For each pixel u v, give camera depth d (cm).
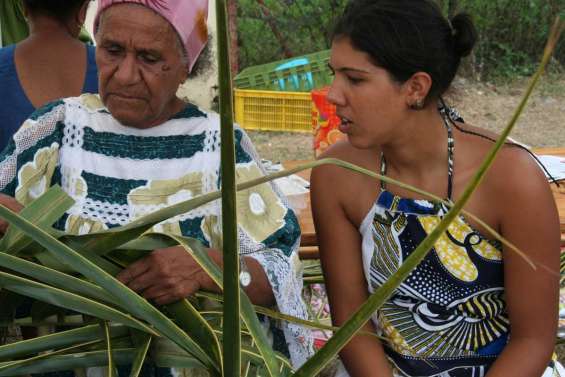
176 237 108
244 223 138
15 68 174
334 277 157
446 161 143
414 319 150
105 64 129
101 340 109
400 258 147
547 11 776
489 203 142
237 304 80
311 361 83
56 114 138
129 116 132
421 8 131
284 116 508
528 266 141
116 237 106
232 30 545
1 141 174
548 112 673
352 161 152
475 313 148
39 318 118
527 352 144
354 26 129
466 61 750
